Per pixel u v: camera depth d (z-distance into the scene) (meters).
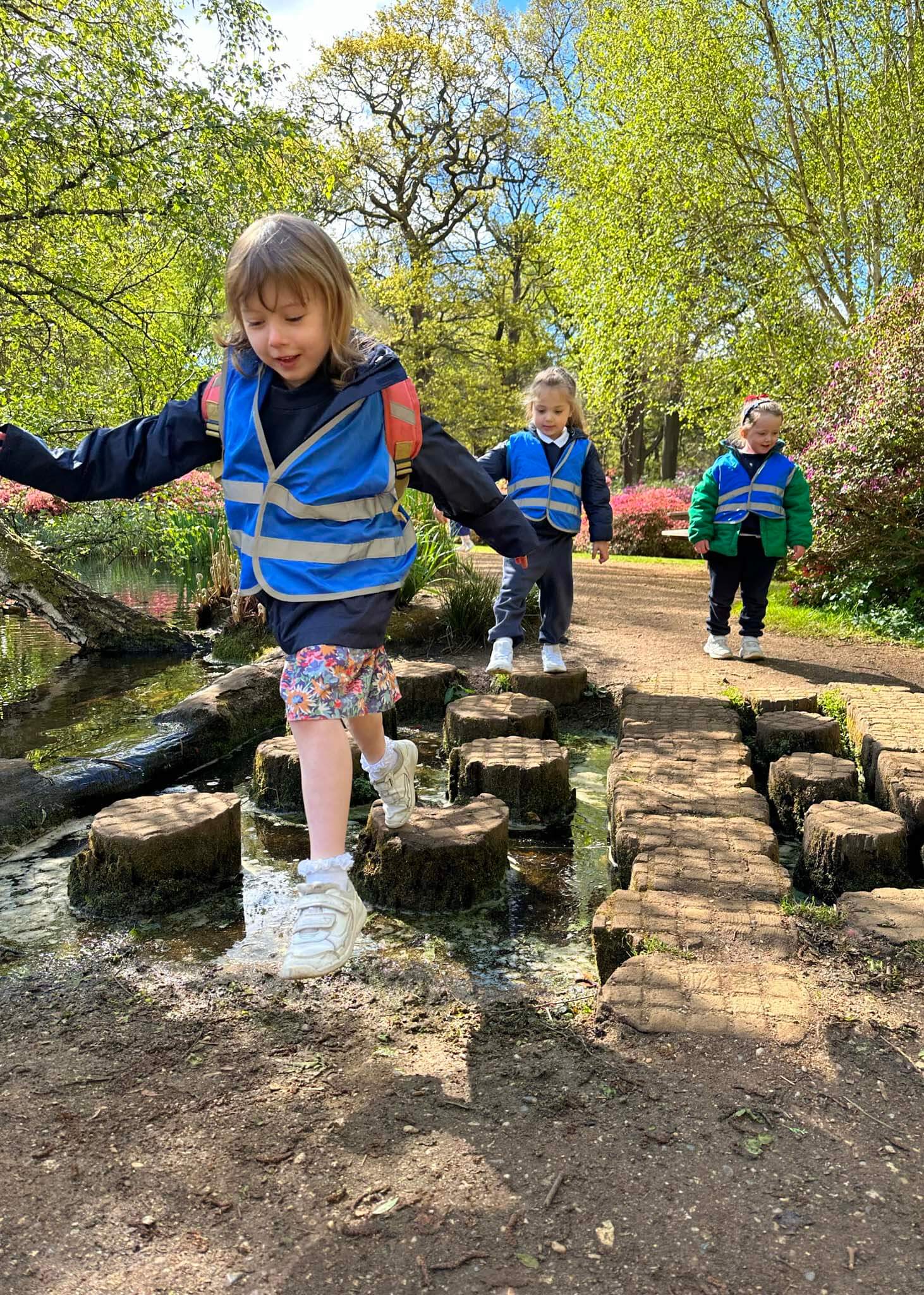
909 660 5.55
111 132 5.76
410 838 2.56
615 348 13.62
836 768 3.21
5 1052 1.75
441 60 23.23
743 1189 1.35
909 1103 1.56
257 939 2.32
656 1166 1.39
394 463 1.85
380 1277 1.19
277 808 3.39
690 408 13.85
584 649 5.89
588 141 15.41
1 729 4.30
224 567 7.62
